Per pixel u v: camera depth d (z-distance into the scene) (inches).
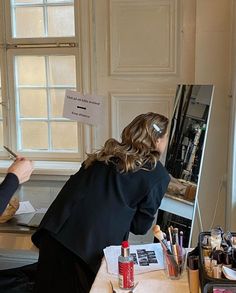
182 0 117.1
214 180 121.1
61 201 81.2
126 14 120.3
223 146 119.0
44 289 80.4
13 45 130.0
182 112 112.8
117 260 69.9
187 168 108.5
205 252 61.6
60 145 134.2
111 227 77.7
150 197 78.5
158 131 80.2
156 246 74.7
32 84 132.4
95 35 123.0
